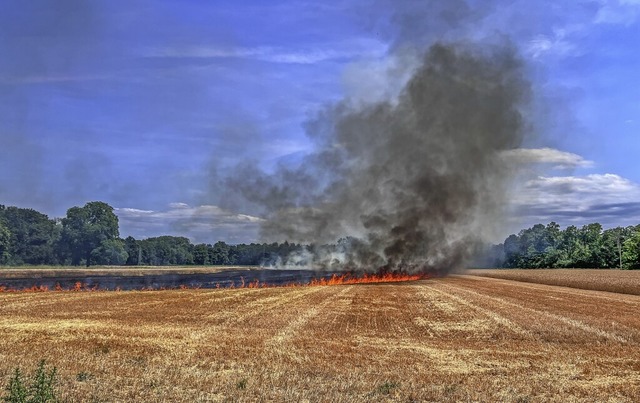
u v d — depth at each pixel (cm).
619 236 13462
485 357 1981
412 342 2308
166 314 3138
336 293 4856
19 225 15438
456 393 1407
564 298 4609
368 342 2266
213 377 1483
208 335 2294
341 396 1322
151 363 1662
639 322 2986
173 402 1243
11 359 1609
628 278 7938
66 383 1362
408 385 1471
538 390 1484
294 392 1345
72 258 15650
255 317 3022
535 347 2253
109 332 2283
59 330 2297
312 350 1986
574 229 16762
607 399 1414
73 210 15575
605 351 2172
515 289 5738
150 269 12531
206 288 5794
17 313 3098
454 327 2769
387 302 4006
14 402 1139
